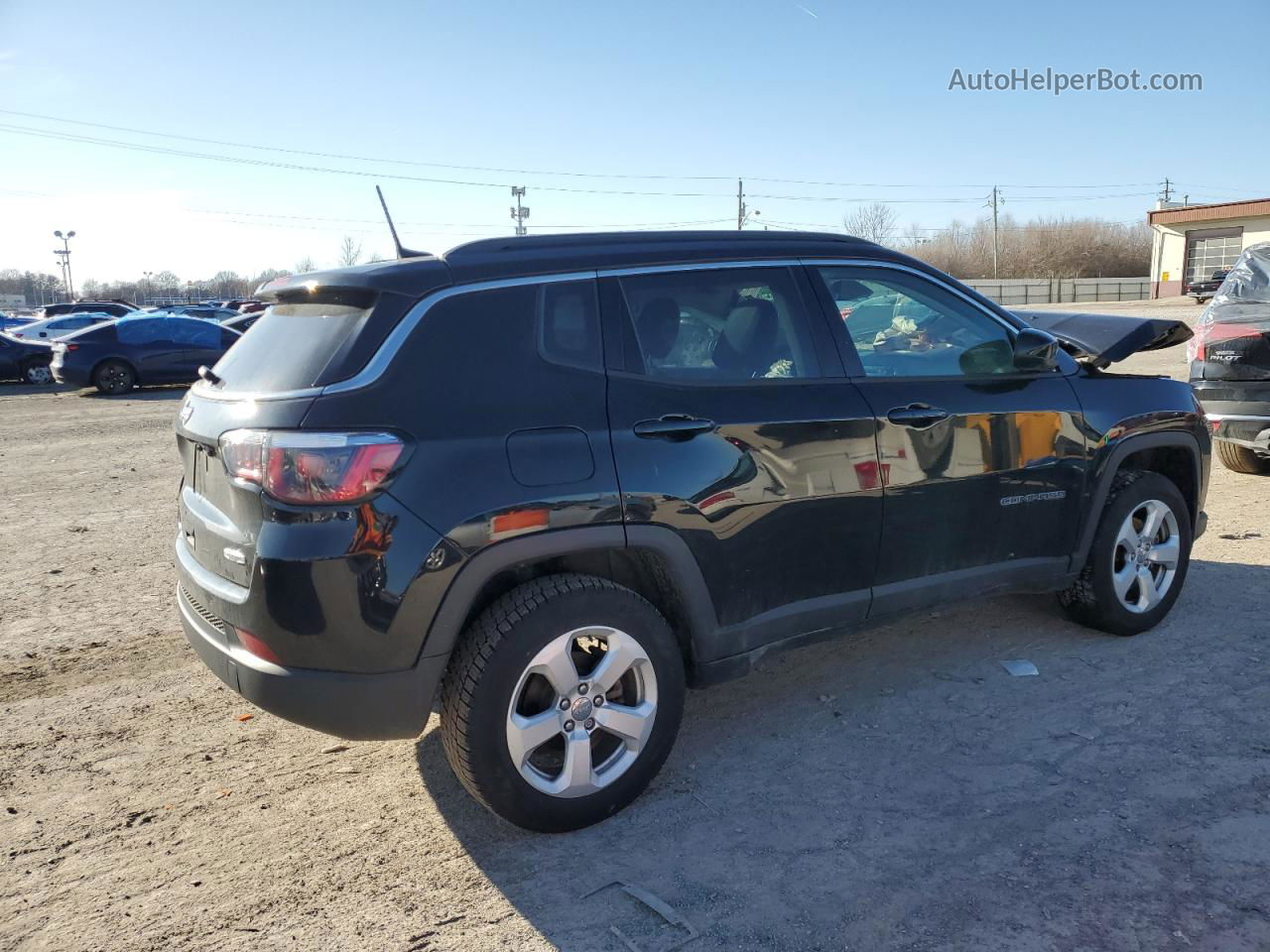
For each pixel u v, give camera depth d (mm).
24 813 3314
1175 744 3516
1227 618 4734
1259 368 7008
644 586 3379
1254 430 7059
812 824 3111
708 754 3623
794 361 3545
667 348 3305
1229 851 2859
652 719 3180
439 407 2854
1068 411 4137
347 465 2701
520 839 3100
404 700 2820
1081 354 4734
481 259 3135
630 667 3154
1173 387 4605
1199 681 4031
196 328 19391
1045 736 3631
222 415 2973
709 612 3291
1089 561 4371
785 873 2857
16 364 21234
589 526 2998
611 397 3127
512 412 2947
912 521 3711
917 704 3955
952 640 4633
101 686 4375
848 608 3617
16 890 2885
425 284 2982
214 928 2693
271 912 2758
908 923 2605
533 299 3111
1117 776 3311
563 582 3014
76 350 18406
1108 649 4426
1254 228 41156
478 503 2836
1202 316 7582
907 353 3842
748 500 3299
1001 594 4090
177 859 3035
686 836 3076
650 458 3115
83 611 5402
